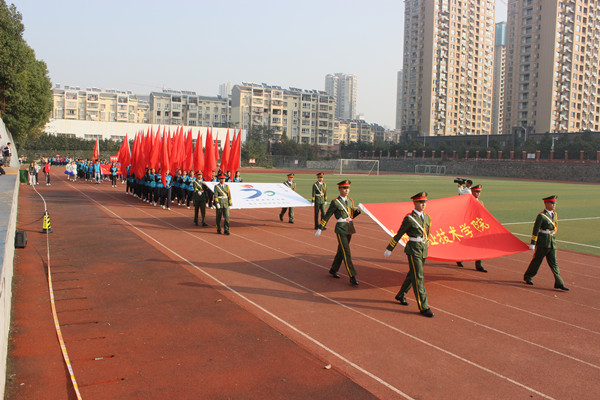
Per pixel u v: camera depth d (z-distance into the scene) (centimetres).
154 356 601
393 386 538
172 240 1398
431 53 12488
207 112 13625
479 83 13562
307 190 3750
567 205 2908
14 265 1052
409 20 13288
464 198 1123
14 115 4756
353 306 833
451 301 888
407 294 927
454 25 12719
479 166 8575
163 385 526
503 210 2566
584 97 10956
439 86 12619
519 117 11175
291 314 776
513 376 574
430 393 524
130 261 1108
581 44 10706
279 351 625
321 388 528
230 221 1873
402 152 10750
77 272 1000
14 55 4084
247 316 757
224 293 877
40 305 790
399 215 1017
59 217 1828
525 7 11006
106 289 884
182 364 580
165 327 700
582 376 580
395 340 679
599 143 7544
